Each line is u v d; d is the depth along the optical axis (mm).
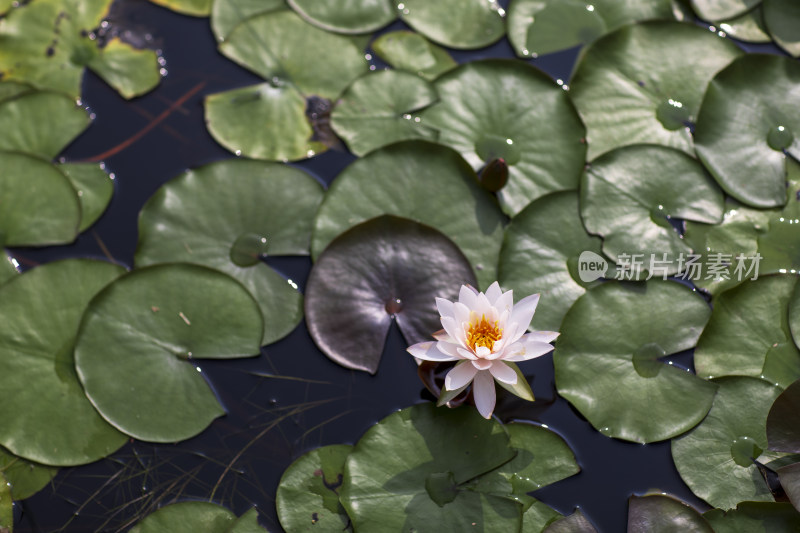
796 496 1406
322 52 2281
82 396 1636
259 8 2406
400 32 2336
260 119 2143
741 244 1826
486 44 2314
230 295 1768
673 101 2080
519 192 1930
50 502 1526
